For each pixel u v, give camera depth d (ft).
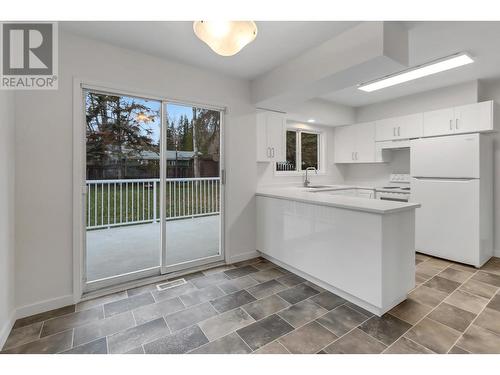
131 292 7.85
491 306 6.88
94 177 8.64
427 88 11.60
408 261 7.11
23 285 6.44
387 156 13.93
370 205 6.70
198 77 9.20
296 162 15.12
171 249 11.82
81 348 5.34
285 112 12.26
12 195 6.12
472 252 9.55
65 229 6.98
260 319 6.37
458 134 10.26
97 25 6.54
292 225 9.01
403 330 5.87
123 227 14.32
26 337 5.68
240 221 10.56
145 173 9.23
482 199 9.68
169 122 10.08
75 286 7.13
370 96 12.95
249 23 5.14
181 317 6.48
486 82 10.73
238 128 10.34
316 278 8.19
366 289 6.57
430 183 10.70
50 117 6.69
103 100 8.61
